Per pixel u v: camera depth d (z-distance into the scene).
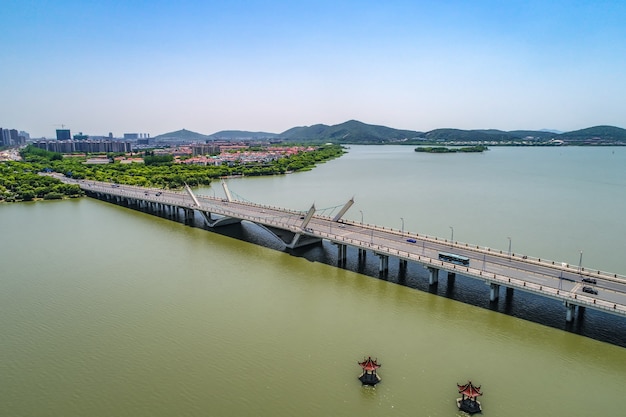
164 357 59.06
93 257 103.62
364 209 160.00
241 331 65.81
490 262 84.31
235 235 127.94
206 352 60.12
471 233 123.38
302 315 71.38
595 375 55.62
